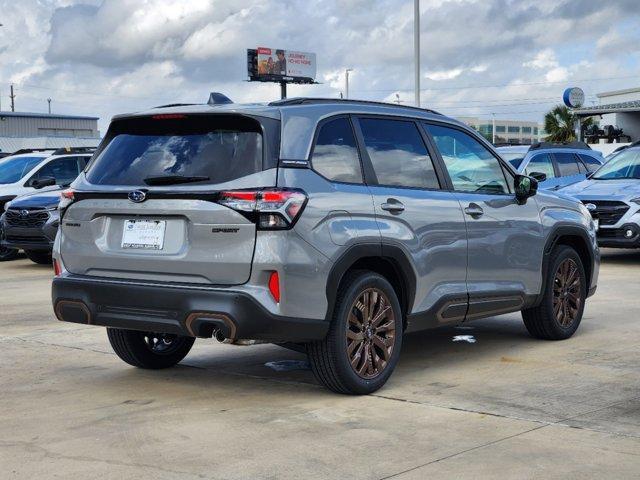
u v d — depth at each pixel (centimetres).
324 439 478
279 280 514
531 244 704
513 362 668
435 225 615
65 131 6519
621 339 752
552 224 726
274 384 605
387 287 580
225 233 518
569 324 755
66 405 553
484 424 504
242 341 536
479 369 646
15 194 1540
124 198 549
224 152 535
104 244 564
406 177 611
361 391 567
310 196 531
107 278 561
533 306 718
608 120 4659
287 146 536
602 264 1331
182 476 423
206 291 518
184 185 533
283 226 514
